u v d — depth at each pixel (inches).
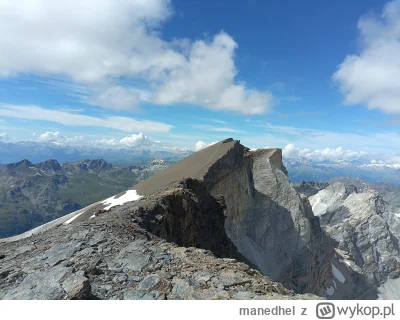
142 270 545.0
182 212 1338.6
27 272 527.2
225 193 3597.4
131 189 3107.8
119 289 465.1
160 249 676.7
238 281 507.5
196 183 1846.7
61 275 497.7
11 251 665.0
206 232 1523.1
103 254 618.5
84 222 886.4
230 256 1556.3
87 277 494.0
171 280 502.6
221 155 3764.8
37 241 736.3
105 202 2785.4
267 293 472.7
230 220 3639.3
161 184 2923.2
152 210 1094.4
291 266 4190.5
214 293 457.7
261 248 4010.8
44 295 430.9
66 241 703.7
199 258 641.6
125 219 919.0
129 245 689.0
